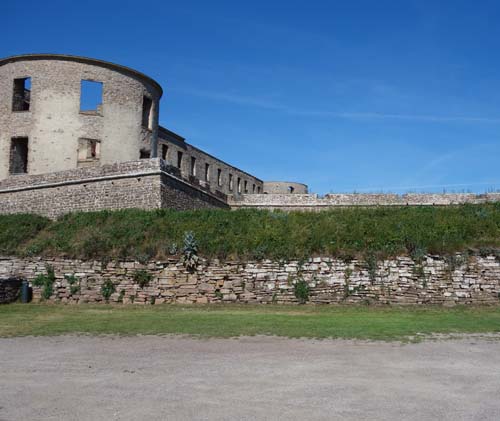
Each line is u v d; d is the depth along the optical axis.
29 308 18.44
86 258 20.22
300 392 7.49
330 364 9.20
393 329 12.91
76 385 7.99
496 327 13.28
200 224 21.86
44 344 11.57
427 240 18.77
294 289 18.38
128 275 19.55
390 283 18.08
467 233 19.62
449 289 17.86
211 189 31.73
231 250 19.41
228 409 6.74
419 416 6.49
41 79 32.03
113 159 32.69
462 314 16.06
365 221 21.28
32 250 21.22
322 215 22.75
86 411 6.72
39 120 31.84
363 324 13.80
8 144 32.34
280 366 9.08
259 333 12.48
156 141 36.03
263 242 19.55
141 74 34.22
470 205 24.22
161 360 9.68
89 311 17.59
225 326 13.58
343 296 18.14
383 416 6.49
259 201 34.03
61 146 31.70
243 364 9.25
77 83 32.19
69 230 23.47
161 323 14.31
